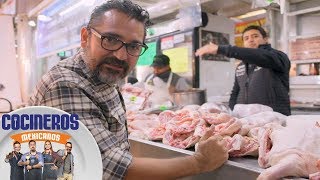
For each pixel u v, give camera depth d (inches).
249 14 149.2
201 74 141.1
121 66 41.2
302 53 137.0
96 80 43.0
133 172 36.9
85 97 40.0
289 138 41.1
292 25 142.8
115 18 39.6
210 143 39.9
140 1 88.7
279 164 35.6
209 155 39.5
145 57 160.1
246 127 53.5
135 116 78.5
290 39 139.1
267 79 102.0
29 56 150.6
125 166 36.5
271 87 101.6
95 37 40.4
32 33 152.1
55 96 38.6
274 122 57.7
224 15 142.9
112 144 38.6
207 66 143.3
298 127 43.2
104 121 42.8
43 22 143.6
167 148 51.6
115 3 40.8
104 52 40.3
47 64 152.9
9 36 129.3
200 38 136.9
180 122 60.5
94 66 41.8
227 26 146.0
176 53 147.3
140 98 98.9
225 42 145.8
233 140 47.3
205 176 43.2
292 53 139.4
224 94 144.8
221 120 57.3
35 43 152.0
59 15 124.8
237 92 116.3
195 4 82.8
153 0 89.1
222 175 41.2
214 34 141.1
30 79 150.6
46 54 143.7
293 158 36.3
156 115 83.8
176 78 126.2
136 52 41.4
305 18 140.7
